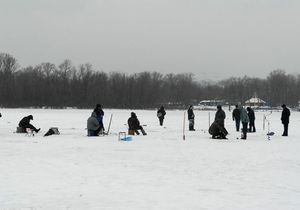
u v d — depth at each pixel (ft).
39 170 49.06
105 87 487.61
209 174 47.98
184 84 558.97
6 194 37.14
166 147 74.64
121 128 125.80
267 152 68.59
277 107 506.48
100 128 97.50
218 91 607.37
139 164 54.70
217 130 91.56
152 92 497.05
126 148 72.38
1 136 94.07
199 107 483.10
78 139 87.97
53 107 439.63
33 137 92.22
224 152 68.13
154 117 215.92
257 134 108.06
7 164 53.26
